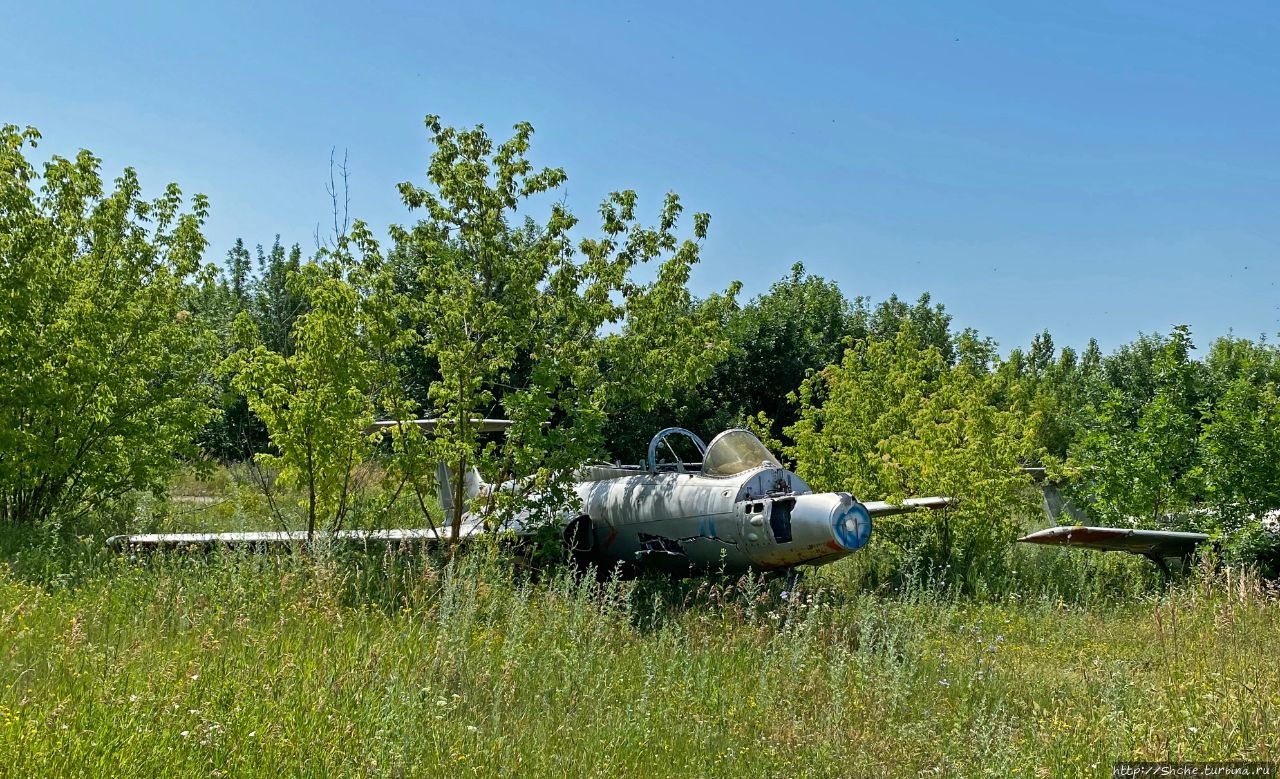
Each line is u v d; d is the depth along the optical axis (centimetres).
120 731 442
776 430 2672
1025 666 782
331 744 464
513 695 596
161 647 656
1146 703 608
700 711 608
